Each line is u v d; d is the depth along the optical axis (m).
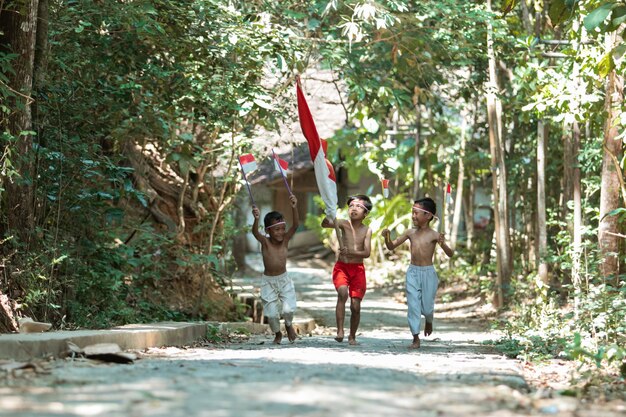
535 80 17.11
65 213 13.22
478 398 6.79
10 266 11.55
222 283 19.94
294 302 13.05
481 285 23.84
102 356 8.95
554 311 15.23
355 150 28.17
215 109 14.98
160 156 18.16
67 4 13.62
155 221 18.44
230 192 19.44
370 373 8.05
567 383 9.03
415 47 17.64
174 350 10.83
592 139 18.83
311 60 20.80
